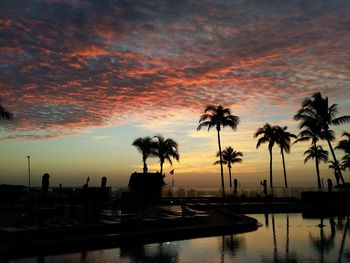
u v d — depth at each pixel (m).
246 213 33.91
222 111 50.06
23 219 19.81
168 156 51.38
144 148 50.44
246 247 15.53
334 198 38.44
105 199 32.41
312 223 25.12
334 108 41.09
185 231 17.91
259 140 60.44
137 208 20.48
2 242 13.73
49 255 13.29
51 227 15.58
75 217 19.92
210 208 33.97
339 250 14.98
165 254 13.91
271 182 58.75
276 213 34.03
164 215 21.39
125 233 16.11
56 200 30.45
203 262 12.73
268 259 13.23
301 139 52.19
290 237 18.47
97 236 15.05
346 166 58.44
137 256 13.47
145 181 41.00
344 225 23.92
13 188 39.00
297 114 42.72
